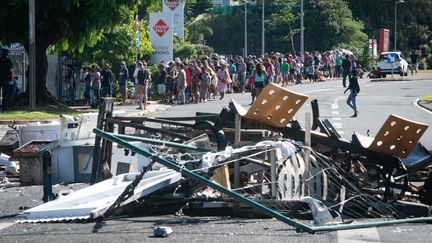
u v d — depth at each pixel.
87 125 28.64
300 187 21.69
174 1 88.94
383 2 195.88
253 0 197.75
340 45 170.38
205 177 21.11
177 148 23.78
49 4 65.88
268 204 20.70
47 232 18.95
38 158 28.14
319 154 22.73
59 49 70.69
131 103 76.88
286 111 23.30
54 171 28.03
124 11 73.62
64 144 28.14
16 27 67.94
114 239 17.98
